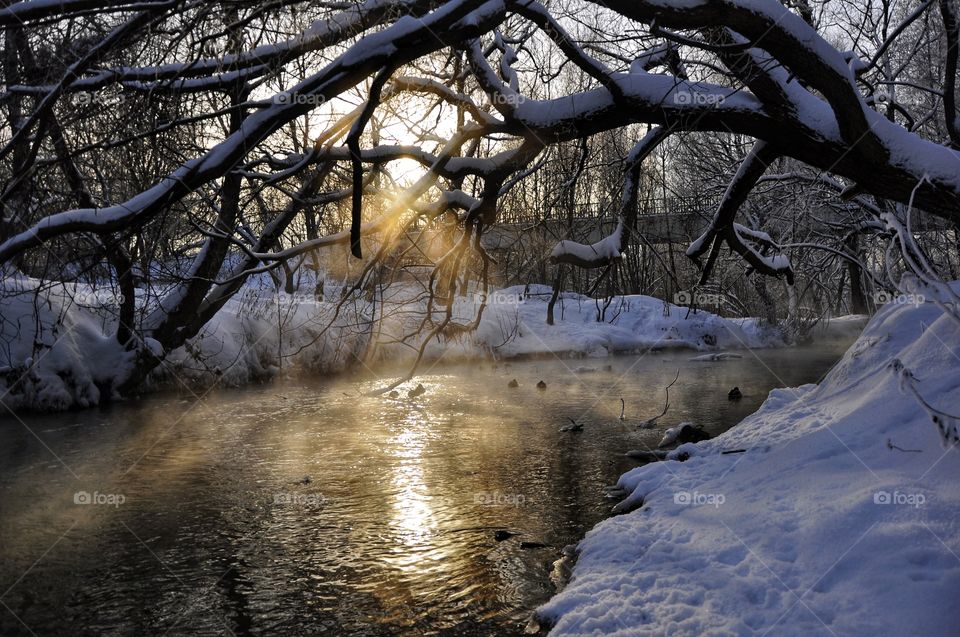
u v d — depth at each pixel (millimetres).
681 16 6711
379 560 6984
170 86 7078
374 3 7398
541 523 7895
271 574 6719
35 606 6141
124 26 6336
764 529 5762
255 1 6469
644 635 4504
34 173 7383
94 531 7973
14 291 12031
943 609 4066
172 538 7715
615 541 6355
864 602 4371
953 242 18078
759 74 7602
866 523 5242
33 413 14891
